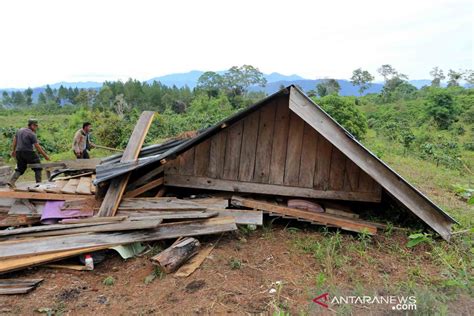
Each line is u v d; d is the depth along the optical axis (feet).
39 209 16.11
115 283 12.09
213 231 14.78
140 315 10.21
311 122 14.83
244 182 17.98
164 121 82.89
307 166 17.63
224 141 17.98
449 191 27.50
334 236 15.80
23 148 22.06
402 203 15.40
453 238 16.05
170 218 15.19
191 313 10.24
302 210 17.20
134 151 18.98
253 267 13.08
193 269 12.69
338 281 12.34
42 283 11.94
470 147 64.64
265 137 17.76
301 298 11.09
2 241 12.89
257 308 10.48
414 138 61.62
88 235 13.46
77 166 22.84
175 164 18.33
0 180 22.86
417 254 14.74
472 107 99.76
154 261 12.51
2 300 10.93
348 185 17.52
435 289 11.70
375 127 100.22
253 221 16.15
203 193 19.44
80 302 10.93
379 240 15.88
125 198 16.83
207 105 152.25
